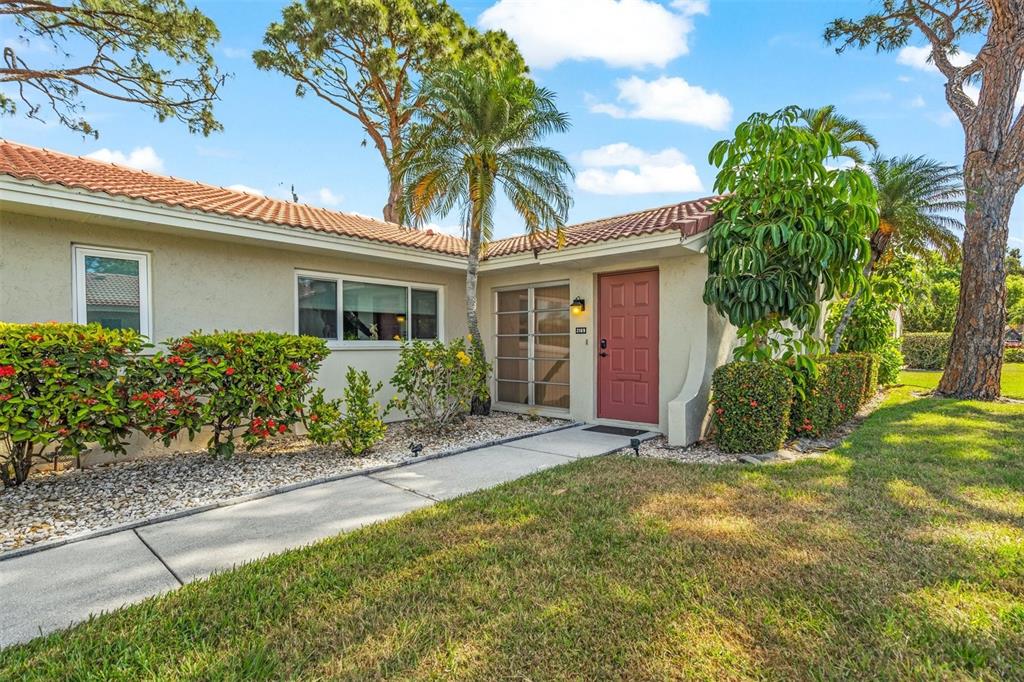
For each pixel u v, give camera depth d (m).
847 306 11.30
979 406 8.99
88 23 12.09
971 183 10.61
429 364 7.29
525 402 9.45
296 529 3.82
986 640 2.27
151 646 2.32
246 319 6.93
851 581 2.79
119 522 3.95
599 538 3.42
